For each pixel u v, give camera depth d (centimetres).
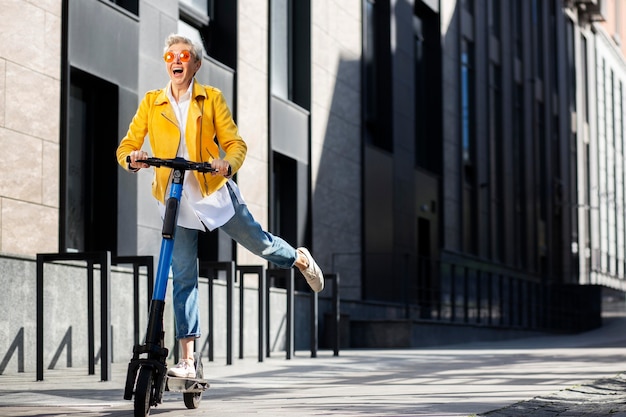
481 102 2770
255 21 1566
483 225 2766
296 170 1705
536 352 1393
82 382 769
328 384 775
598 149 4188
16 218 992
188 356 528
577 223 3794
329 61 1847
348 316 1739
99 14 1144
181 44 509
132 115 1209
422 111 2397
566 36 3781
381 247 2042
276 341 1509
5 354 902
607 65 4444
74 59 1095
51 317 980
